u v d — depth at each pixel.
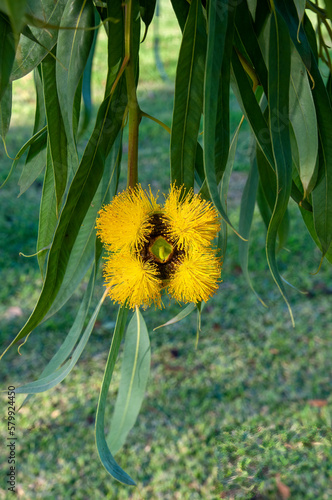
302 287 1.96
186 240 0.58
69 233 0.62
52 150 0.64
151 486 1.28
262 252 2.15
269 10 0.63
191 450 1.36
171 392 1.55
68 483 1.30
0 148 2.98
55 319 1.85
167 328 1.80
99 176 0.62
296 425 1.42
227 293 1.95
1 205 2.51
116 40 0.63
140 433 1.42
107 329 1.81
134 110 0.62
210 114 0.56
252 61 0.64
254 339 1.74
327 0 0.56
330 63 0.70
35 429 1.44
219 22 0.56
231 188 2.62
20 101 3.70
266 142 0.64
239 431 1.41
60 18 0.61
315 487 1.25
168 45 3.94
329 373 1.59
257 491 1.25
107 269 0.59
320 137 0.65
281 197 0.60
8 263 2.11
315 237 0.71
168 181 2.57
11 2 0.48
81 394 1.56
